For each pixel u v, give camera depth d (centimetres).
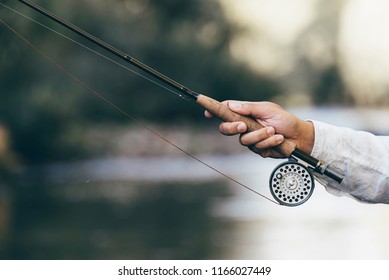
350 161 554
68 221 2316
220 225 2152
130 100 4828
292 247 1784
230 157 4247
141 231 2102
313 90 7712
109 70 4653
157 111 4947
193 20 5034
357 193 559
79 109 4228
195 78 5019
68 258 1738
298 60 7438
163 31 4938
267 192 2783
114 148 4419
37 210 2566
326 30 7731
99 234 2080
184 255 1727
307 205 2494
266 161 3944
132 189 3030
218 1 5088
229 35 5116
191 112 5028
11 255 1794
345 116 6700
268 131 554
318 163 555
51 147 3806
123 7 4725
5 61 3544
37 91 3700
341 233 1973
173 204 2611
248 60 5291
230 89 5156
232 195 2762
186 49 4959
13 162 3578
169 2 4916
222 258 1673
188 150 4494
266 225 2128
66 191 3023
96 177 3462
